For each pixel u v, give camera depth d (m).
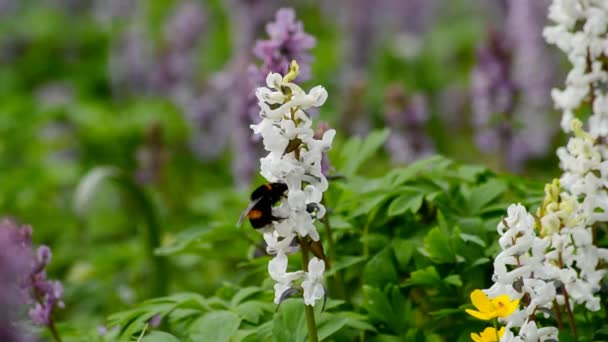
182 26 13.50
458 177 5.74
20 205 10.28
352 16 13.81
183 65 13.38
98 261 8.13
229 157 12.67
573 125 4.65
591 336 4.79
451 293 5.26
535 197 5.64
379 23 14.16
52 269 9.05
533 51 10.50
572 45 4.96
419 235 5.49
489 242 5.45
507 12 12.41
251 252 5.95
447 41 16.56
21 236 4.96
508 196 5.98
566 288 4.46
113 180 7.43
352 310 5.30
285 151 4.13
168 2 18.20
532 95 10.56
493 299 4.20
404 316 5.08
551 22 10.38
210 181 12.20
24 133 13.34
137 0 17.59
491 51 8.81
